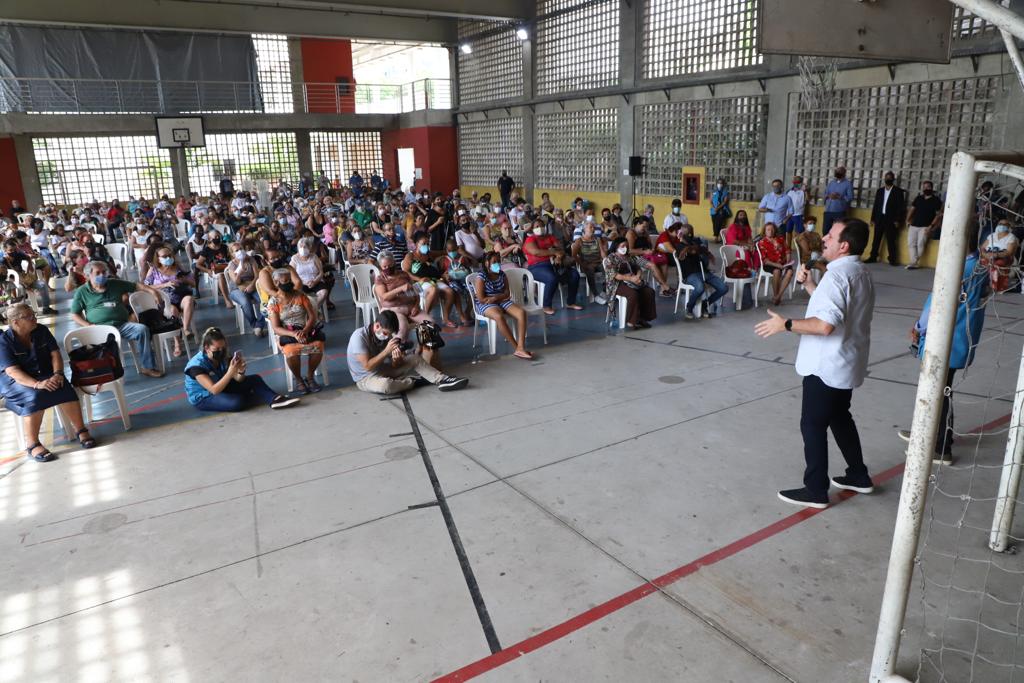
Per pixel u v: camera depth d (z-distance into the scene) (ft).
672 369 21.63
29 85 68.08
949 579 10.66
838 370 11.88
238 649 9.64
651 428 16.88
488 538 12.21
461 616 10.17
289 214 50.90
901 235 39.32
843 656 9.15
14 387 15.87
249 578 11.27
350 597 10.69
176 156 74.74
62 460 16.07
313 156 83.97
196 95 75.31
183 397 20.30
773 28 13.84
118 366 17.54
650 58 54.44
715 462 14.90
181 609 10.54
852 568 11.03
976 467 14.26
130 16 57.88
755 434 16.31
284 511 13.38
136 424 18.25
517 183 71.97
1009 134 34.63
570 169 64.95
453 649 9.50
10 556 12.11
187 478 14.96
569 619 10.03
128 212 58.34
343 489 14.23
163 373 22.54
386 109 120.88
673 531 12.26
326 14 66.69
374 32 69.92
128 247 44.34
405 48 117.91
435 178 79.97
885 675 8.40
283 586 11.03
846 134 42.11
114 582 11.28
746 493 13.52
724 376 20.71
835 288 11.37
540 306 25.46
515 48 68.39
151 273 26.23
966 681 8.57
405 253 33.32
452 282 27.48
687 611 10.13
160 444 16.85
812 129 43.93
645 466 14.83
